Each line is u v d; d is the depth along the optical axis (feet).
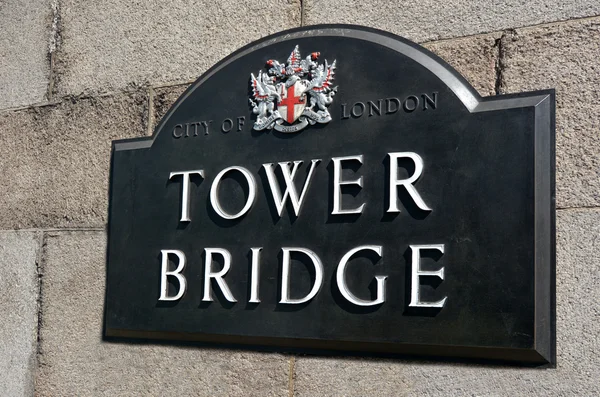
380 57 8.72
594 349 7.44
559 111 7.89
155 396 9.87
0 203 11.71
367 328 8.34
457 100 8.18
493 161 7.91
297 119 9.14
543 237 7.66
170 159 10.03
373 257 8.40
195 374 9.60
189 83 10.34
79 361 10.59
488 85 8.32
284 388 8.95
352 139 8.74
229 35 10.12
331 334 8.55
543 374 7.57
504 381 7.73
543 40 8.09
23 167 11.60
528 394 7.62
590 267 7.56
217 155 9.66
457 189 8.05
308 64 9.15
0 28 12.12
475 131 8.04
